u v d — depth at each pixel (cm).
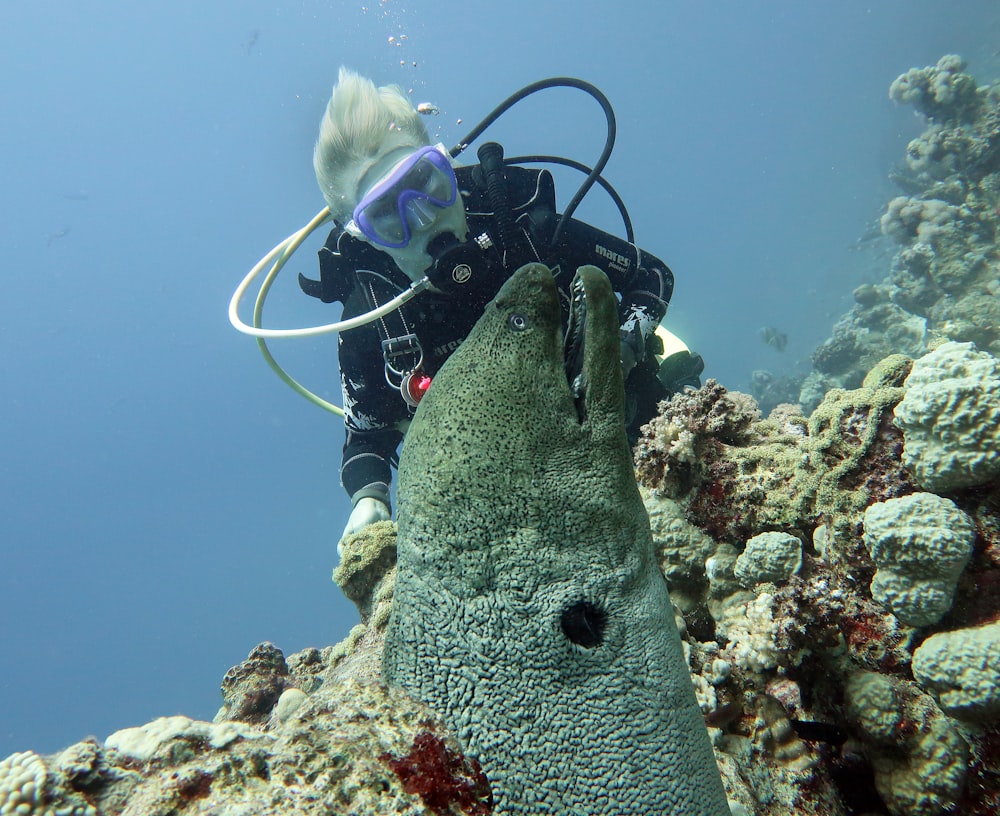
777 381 455
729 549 83
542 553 46
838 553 73
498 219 107
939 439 66
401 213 102
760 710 68
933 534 62
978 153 283
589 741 44
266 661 103
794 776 65
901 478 70
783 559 72
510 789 44
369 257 113
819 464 77
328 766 36
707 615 83
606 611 46
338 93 108
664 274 119
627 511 48
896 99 318
